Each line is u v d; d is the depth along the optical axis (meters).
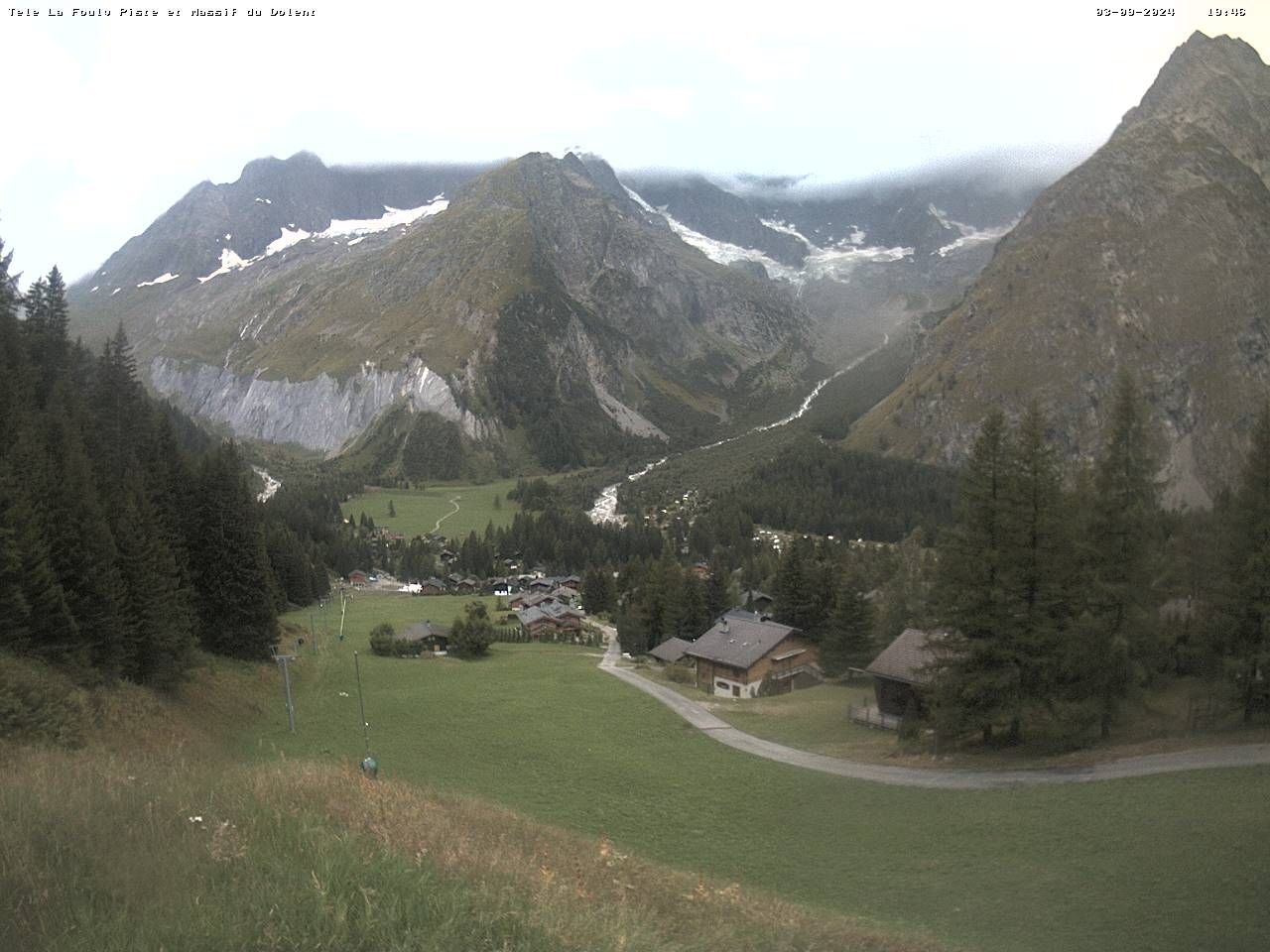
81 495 51.09
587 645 121.38
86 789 13.96
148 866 11.15
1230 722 40.84
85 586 48.69
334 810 15.71
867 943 17.22
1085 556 42.72
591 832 36.81
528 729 62.44
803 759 51.06
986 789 37.59
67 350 102.81
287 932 9.84
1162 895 22.67
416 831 15.66
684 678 86.19
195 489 71.94
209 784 16.23
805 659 81.19
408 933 10.12
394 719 64.81
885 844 32.28
